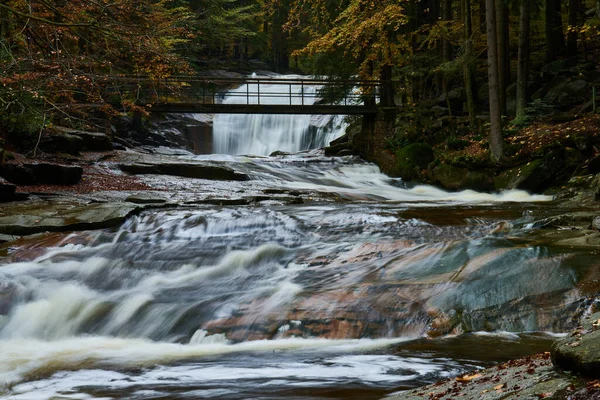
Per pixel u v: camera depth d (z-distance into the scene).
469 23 25.33
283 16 51.91
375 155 26.97
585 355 3.57
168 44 25.30
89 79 13.59
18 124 19.31
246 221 12.38
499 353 6.31
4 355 7.25
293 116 38.69
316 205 14.88
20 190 16.00
